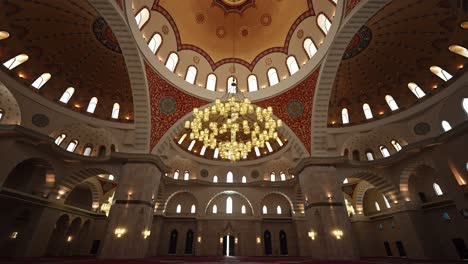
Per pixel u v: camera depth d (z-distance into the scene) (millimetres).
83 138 14180
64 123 13094
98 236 17703
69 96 13742
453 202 11547
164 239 18750
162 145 13070
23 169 13312
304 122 13164
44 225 12906
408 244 12719
